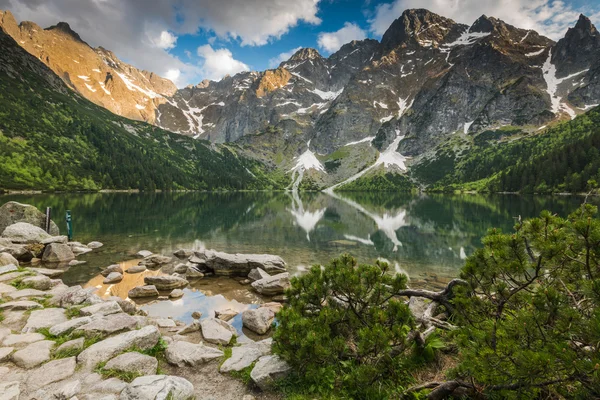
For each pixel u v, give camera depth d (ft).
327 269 25.81
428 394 18.17
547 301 14.64
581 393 12.94
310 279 26.18
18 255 68.64
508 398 15.31
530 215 172.35
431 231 125.59
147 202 276.21
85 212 176.04
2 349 25.03
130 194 442.09
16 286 43.78
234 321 41.09
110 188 510.17
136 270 65.62
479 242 101.09
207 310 46.03
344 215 195.72
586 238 15.52
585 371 11.96
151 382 19.62
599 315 12.57
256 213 202.28
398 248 91.86
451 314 29.96
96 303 36.65
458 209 228.43
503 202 285.02
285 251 87.71
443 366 22.18
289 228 134.00
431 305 31.35
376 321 21.83
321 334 21.38
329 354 20.53
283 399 20.48
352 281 23.32
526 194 419.13
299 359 21.42
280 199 415.03
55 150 531.91
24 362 23.39
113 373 22.35
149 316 42.37
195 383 22.77
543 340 14.39
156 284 56.59
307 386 21.13
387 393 19.19
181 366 25.13
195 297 52.06
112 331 28.66
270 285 53.52
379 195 574.15
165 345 28.30
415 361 22.47
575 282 17.93
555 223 18.25
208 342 32.19
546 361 12.46
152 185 579.89
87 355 24.14
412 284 57.62
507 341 15.16
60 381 21.35
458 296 22.99
